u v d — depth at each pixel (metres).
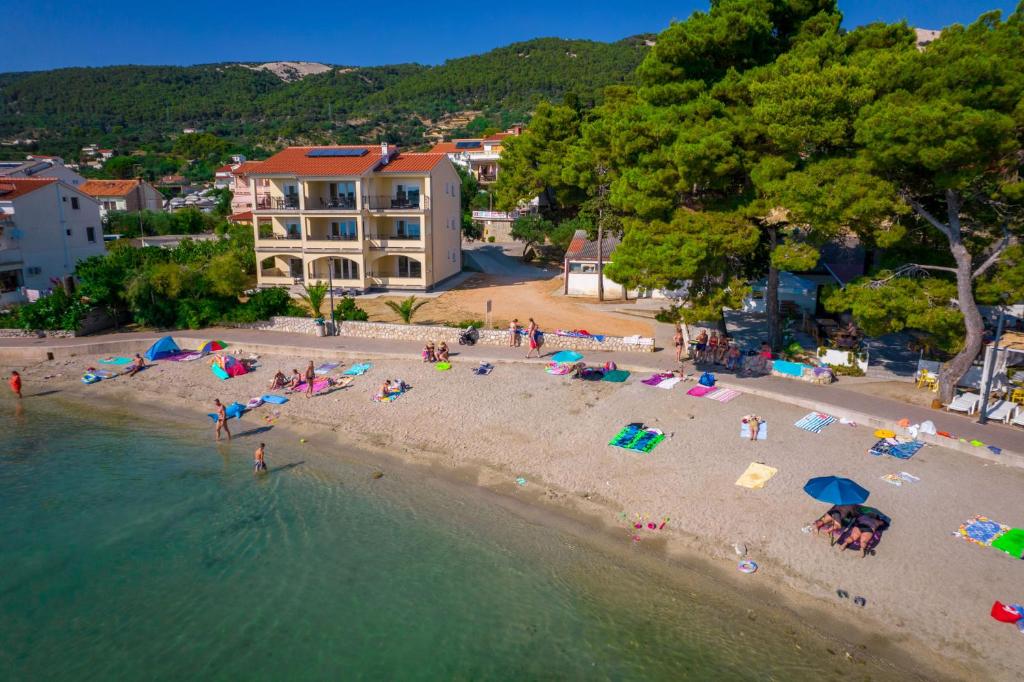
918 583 16.16
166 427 28.53
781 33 31.03
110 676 14.59
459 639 15.38
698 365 31.30
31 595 17.28
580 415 26.66
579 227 63.72
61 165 90.12
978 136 20.38
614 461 23.05
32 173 84.94
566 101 68.00
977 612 15.16
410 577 17.66
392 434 26.70
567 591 16.88
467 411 27.81
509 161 73.19
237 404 30.00
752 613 15.77
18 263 51.06
